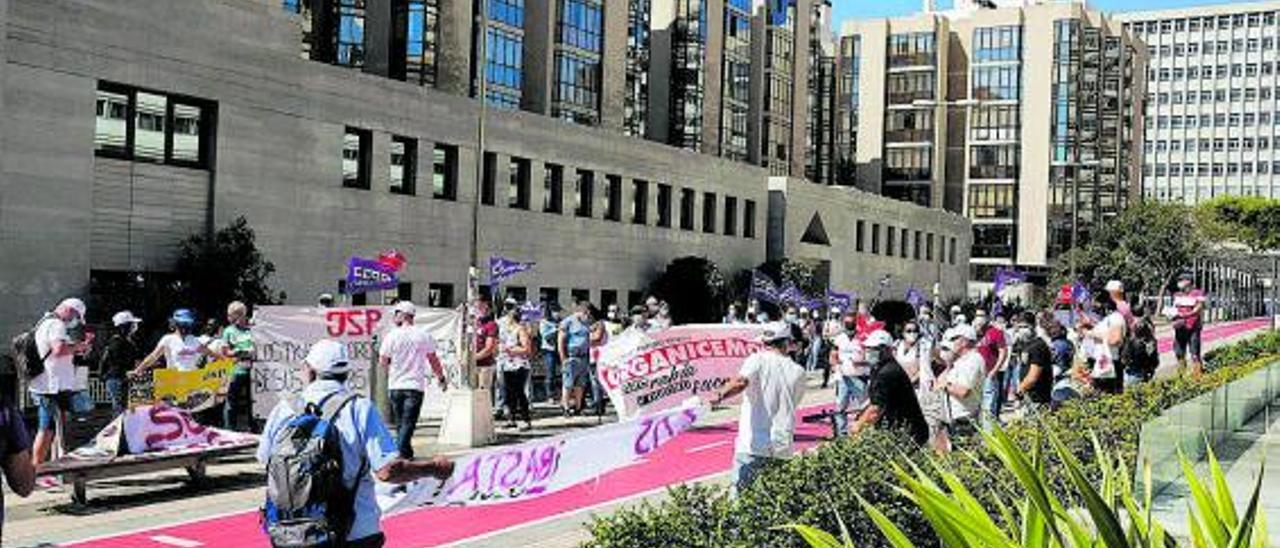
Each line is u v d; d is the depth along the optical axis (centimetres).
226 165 3353
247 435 1490
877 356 1118
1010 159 11050
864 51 11088
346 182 3872
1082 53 11081
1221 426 1406
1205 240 8919
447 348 2173
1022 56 11062
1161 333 6122
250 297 3222
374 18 4878
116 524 1216
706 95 7156
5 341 2767
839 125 11069
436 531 1219
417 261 4141
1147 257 8500
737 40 7512
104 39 3003
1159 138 18238
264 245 3484
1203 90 17975
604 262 5228
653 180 5581
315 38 4728
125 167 3103
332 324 1939
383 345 1555
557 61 5759
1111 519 396
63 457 1302
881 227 8006
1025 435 1100
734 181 6278
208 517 1262
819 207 7169
